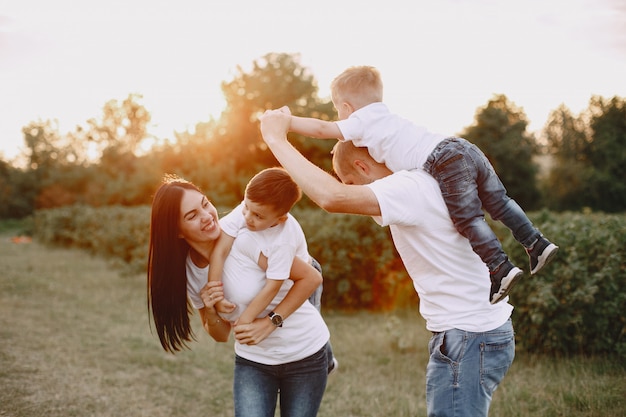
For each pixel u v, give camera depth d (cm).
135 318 809
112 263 1357
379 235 850
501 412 429
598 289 536
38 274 1226
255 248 259
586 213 867
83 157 5453
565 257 556
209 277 264
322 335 282
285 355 270
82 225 1869
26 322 755
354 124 249
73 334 700
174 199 257
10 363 564
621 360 532
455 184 229
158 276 265
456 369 226
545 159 4584
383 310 870
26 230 2520
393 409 453
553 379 495
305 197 1988
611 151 4275
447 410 228
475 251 229
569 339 551
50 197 4262
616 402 429
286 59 3123
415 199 227
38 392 487
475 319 228
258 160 2911
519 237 252
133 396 491
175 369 573
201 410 468
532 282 555
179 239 263
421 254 234
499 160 4188
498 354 230
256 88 2992
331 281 870
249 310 258
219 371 571
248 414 266
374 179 263
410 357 609
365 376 546
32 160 4978
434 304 236
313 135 247
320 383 280
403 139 245
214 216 265
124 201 2873
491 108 4247
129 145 6072
